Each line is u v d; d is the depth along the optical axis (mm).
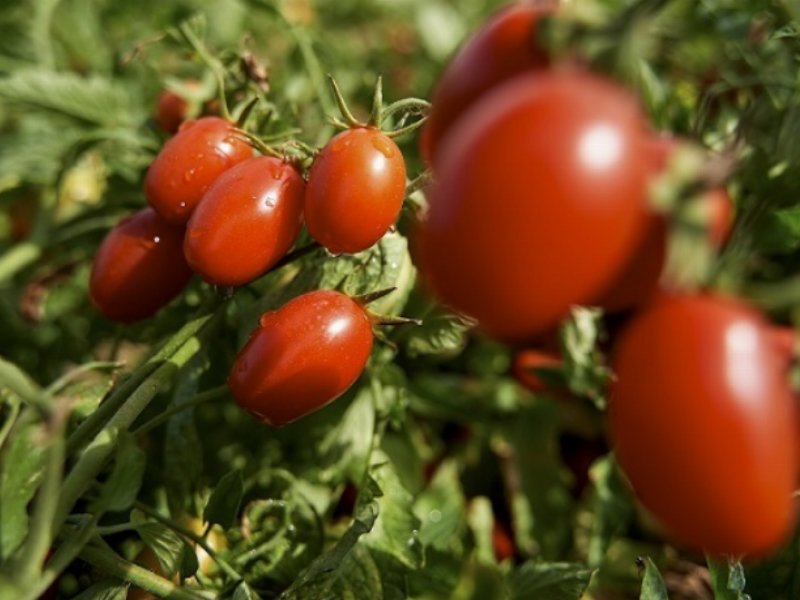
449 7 728
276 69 590
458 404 479
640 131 249
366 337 346
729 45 474
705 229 245
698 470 247
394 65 673
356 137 338
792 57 426
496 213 241
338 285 354
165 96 453
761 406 245
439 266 250
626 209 242
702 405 245
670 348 249
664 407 248
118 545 394
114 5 643
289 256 371
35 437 322
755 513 249
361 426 412
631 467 257
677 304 253
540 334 254
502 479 475
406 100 352
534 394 474
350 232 336
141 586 341
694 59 536
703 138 429
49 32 587
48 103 485
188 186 360
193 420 395
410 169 477
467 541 441
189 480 391
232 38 616
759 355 248
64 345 498
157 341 438
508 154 242
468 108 273
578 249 241
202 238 341
